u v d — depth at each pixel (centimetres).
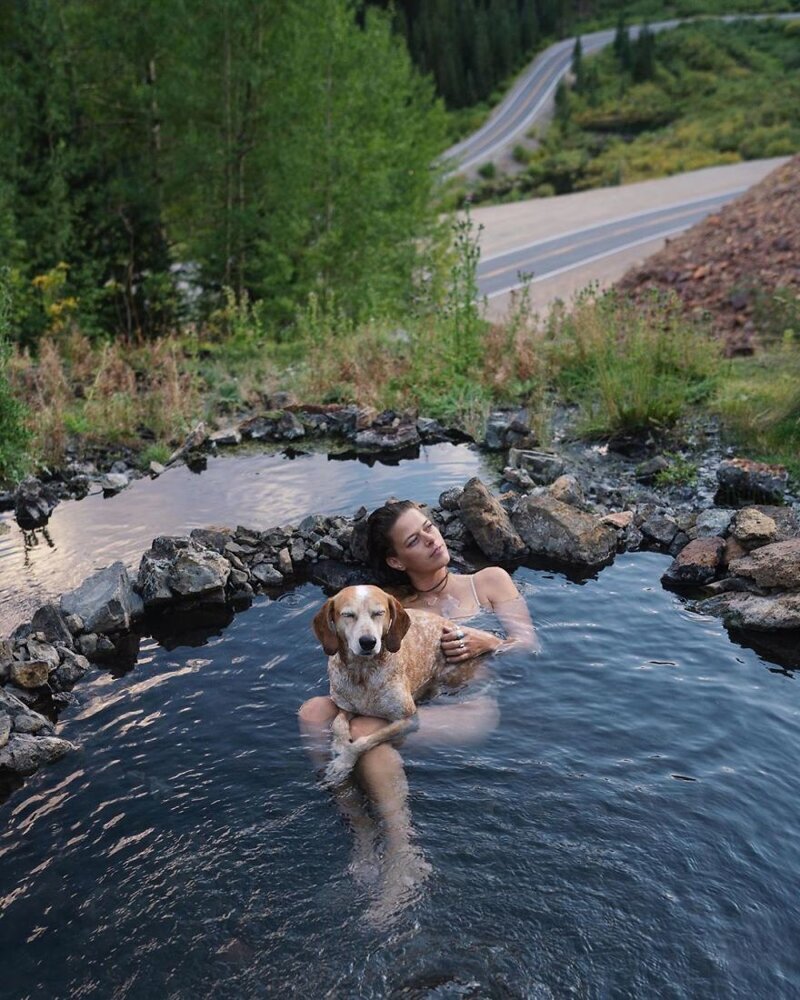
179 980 329
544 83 12375
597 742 466
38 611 621
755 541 702
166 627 643
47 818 431
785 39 11369
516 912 351
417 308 1606
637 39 11956
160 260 1798
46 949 349
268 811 421
